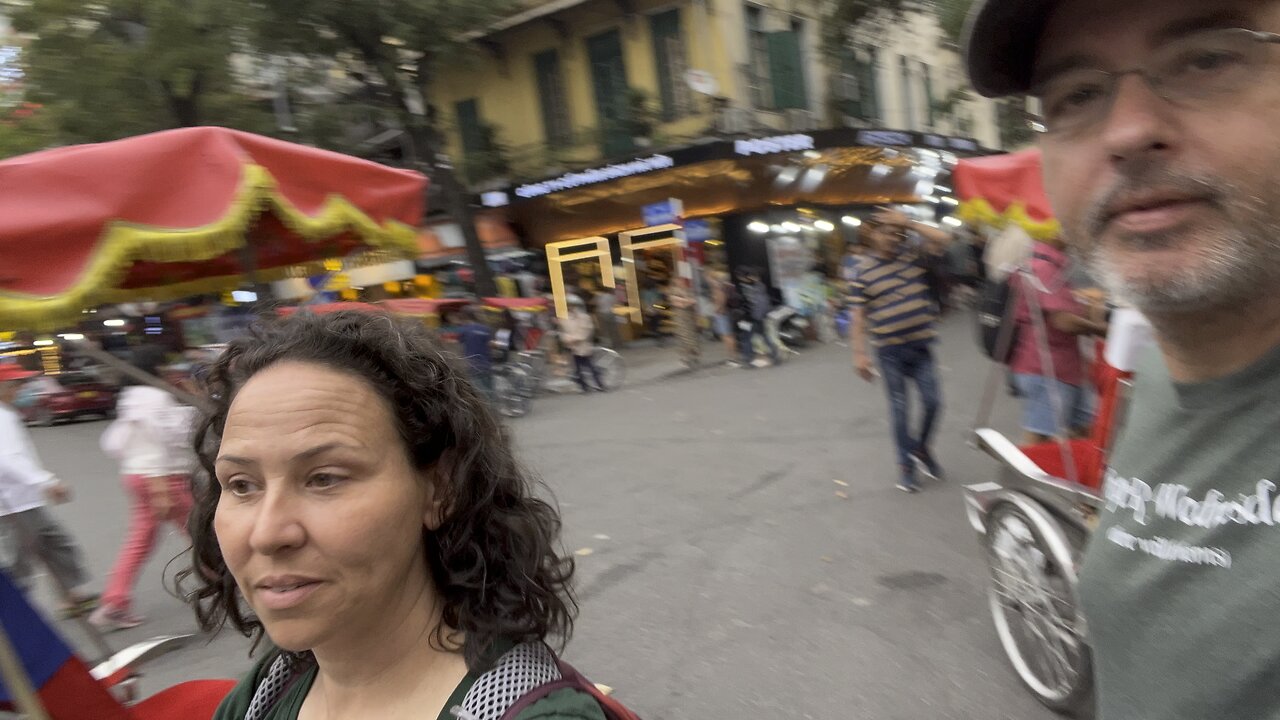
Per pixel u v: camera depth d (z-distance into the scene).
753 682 3.55
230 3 13.65
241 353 1.27
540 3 19.59
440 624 1.22
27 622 2.04
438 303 11.82
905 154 22.42
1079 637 2.86
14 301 2.99
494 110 21.30
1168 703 1.05
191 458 1.45
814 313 17.45
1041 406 4.90
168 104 14.77
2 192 3.05
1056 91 1.11
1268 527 0.97
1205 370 1.09
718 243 20.52
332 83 17.66
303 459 1.10
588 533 5.92
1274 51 0.94
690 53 18.88
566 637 1.35
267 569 1.10
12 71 14.45
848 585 4.47
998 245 5.06
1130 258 1.03
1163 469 1.13
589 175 19.28
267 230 4.79
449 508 1.22
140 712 2.35
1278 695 0.93
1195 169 0.97
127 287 4.82
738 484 6.82
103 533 7.78
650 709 3.45
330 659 1.21
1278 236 0.97
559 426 10.77
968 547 4.82
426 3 15.27
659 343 20.42
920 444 6.19
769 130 18.88
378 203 4.30
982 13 1.11
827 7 21.09
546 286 21.52
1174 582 1.07
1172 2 0.97
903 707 3.23
